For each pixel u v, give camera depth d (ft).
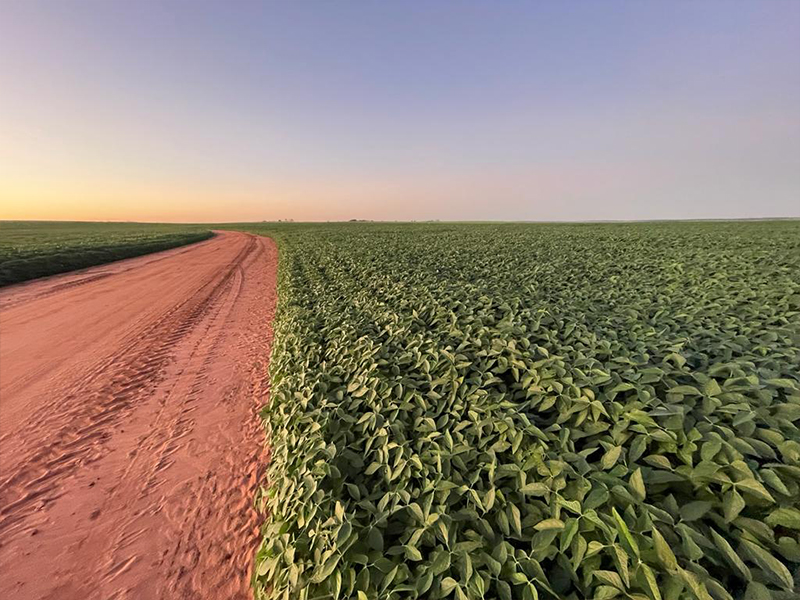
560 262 43.78
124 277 66.18
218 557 10.83
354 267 44.80
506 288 29.25
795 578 6.01
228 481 14.03
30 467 15.30
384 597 6.91
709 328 17.21
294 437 12.44
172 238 160.76
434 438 11.01
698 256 44.34
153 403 20.58
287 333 23.73
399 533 8.48
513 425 10.21
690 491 7.72
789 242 58.23
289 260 62.18
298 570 7.91
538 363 13.21
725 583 6.07
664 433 8.54
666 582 5.91
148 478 14.44
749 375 10.91
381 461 10.46
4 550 11.42
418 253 60.70
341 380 15.90
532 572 6.63
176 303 45.52
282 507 10.17
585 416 10.14
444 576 7.12
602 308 22.76
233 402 20.38
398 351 17.44
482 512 8.35
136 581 10.29
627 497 7.22
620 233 104.42
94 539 11.72
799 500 6.91
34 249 86.43
